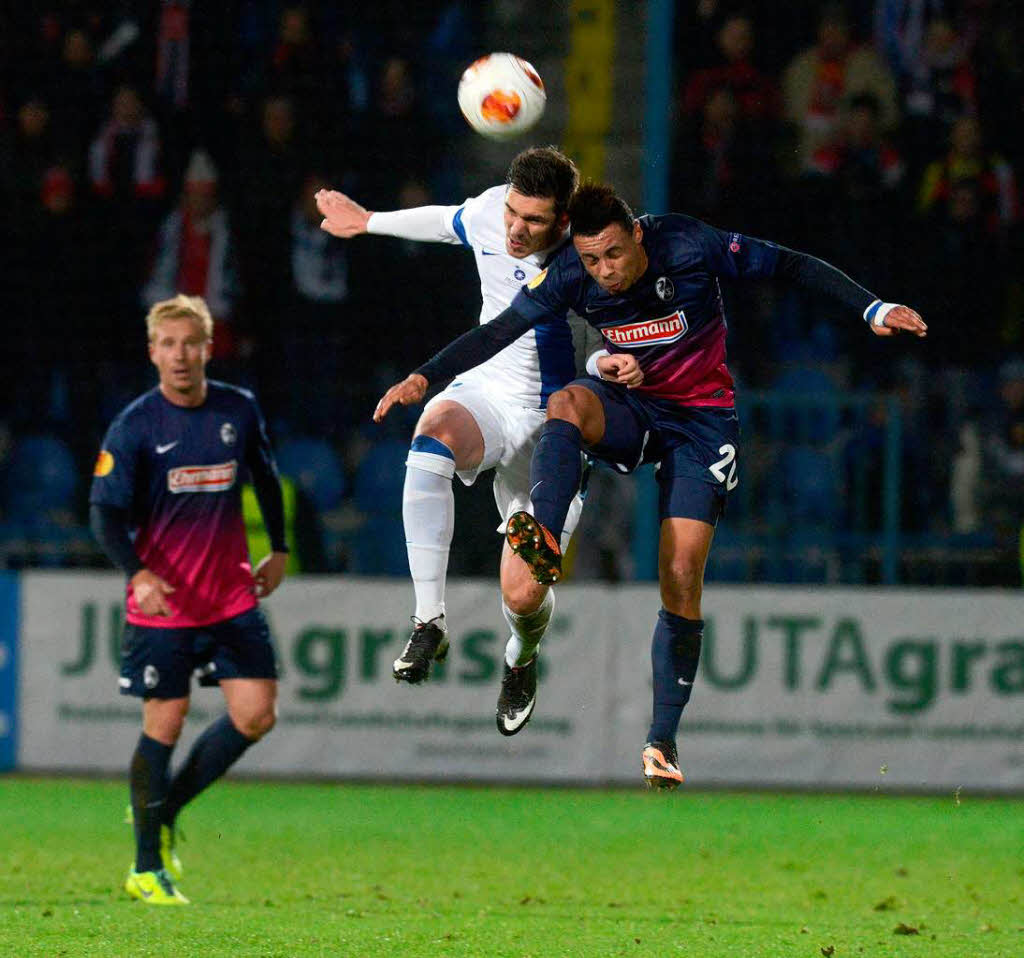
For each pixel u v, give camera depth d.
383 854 23.50
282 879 21.09
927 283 41.22
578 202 13.95
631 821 27.25
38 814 26.77
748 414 35.38
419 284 41.34
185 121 43.09
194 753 19.89
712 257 14.73
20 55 43.69
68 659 31.12
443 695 31.12
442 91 44.34
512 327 14.91
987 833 26.55
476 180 43.56
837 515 35.09
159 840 19.19
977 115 42.62
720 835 25.89
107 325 41.44
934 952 15.95
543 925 17.28
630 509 36.97
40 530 36.78
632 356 14.75
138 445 19.19
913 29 43.03
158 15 43.81
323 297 41.28
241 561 19.75
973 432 36.66
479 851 23.92
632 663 31.23
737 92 42.78
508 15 45.06
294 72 43.66
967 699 30.95
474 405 16.14
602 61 44.47
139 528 19.56
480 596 31.06
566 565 37.12
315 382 40.25
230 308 41.03
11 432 39.09
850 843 25.28
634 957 15.31
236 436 19.69
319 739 31.14
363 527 36.28
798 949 15.93
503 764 31.12
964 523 36.38
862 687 30.95
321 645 31.17
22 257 41.91
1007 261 41.31
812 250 41.72
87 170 42.53
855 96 42.22
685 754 30.92
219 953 15.12
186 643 19.48
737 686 30.92
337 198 17.45
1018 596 31.03
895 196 41.84
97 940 15.78
